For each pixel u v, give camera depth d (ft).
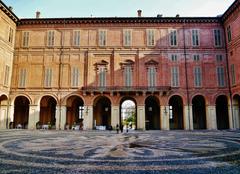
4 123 135.44
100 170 27.25
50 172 26.08
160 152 42.11
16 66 142.82
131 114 264.11
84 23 146.92
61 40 145.79
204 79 139.54
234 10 129.08
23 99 153.58
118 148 47.93
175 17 144.05
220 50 142.41
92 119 136.67
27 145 52.75
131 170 27.27
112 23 147.02
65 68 142.61
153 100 157.07
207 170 27.17
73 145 53.36
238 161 32.73
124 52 144.05
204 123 154.30
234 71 131.85
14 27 145.07
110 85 140.05
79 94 139.03
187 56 142.51
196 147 49.34
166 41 144.46
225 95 137.18
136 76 140.97
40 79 141.38
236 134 92.43
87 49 144.46
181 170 27.25
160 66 141.90
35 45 145.18
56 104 140.97
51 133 100.48
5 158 34.99
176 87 138.51
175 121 153.58
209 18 144.15
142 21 145.79
